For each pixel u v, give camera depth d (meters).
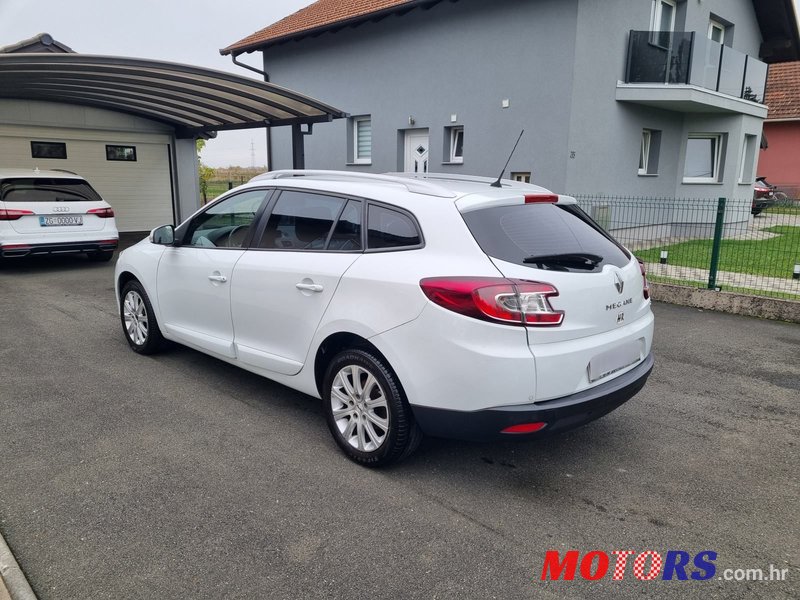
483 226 3.11
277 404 4.38
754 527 2.96
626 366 3.44
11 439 3.73
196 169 15.83
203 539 2.75
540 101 11.54
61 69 8.01
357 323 3.31
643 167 14.08
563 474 3.45
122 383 4.75
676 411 4.40
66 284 8.85
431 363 3.01
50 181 9.61
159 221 15.47
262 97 9.74
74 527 2.83
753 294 7.61
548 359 2.91
